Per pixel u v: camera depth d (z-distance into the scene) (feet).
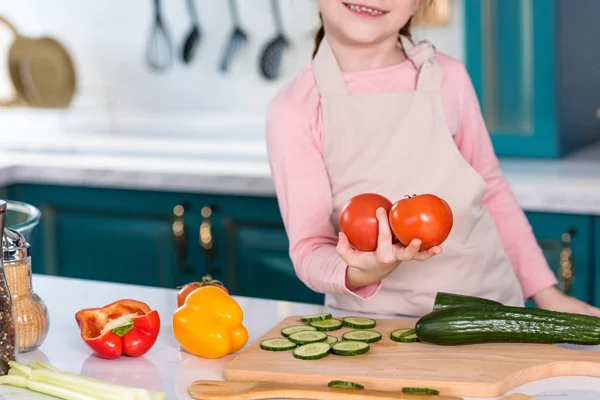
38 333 4.33
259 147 10.27
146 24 11.54
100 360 4.24
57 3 11.95
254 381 3.83
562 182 7.67
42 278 5.70
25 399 3.76
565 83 8.81
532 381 3.83
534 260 5.67
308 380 3.76
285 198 5.17
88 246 9.78
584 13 9.18
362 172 5.18
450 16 9.70
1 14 12.30
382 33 5.08
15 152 10.57
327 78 5.23
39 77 11.32
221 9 11.05
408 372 3.76
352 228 3.92
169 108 11.65
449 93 5.45
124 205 9.48
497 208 5.69
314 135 5.22
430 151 5.20
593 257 7.64
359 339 4.17
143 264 9.54
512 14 8.55
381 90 5.36
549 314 4.06
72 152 10.42
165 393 3.71
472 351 4.02
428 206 3.75
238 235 9.05
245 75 11.09
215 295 4.28
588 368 3.86
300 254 5.02
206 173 8.86
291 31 10.71
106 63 11.87
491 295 5.34
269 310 4.99
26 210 5.10
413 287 5.13
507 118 8.87
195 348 4.22
